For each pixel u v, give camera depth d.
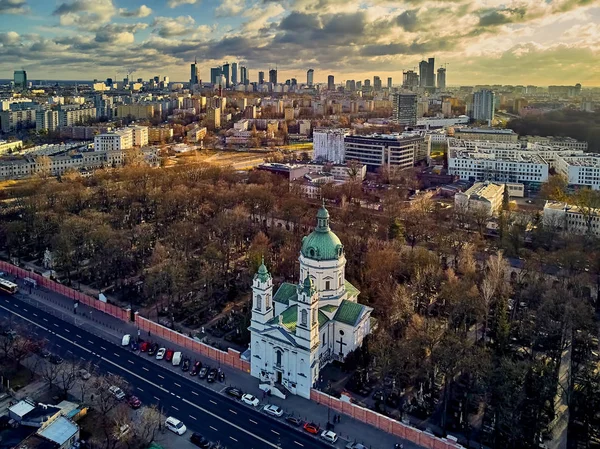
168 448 181.88
